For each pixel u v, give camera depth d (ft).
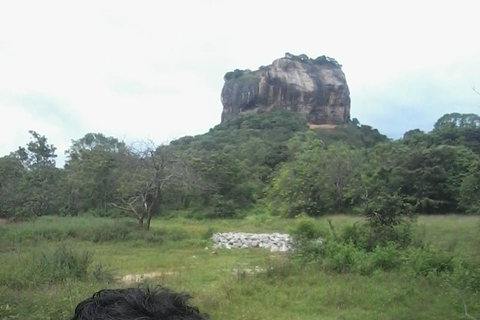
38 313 20.42
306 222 45.96
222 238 67.97
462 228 58.95
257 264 42.22
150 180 68.85
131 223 70.33
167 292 3.10
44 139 109.29
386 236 41.88
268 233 76.59
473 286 27.73
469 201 76.79
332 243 38.81
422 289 28.09
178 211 108.58
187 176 73.72
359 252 37.32
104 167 93.09
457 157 93.40
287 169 113.19
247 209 113.80
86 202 96.07
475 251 41.45
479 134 122.83
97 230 62.64
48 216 88.12
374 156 108.06
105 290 3.17
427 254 34.55
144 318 2.78
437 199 90.74
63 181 98.78
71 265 33.14
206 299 26.86
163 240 61.26
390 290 28.02
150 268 41.68
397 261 34.68
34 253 36.91
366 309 25.55
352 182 98.07
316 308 25.84
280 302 26.81
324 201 103.24
